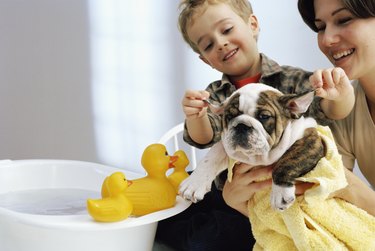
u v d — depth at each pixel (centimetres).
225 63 129
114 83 251
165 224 134
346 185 94
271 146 86
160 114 252
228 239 120
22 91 248
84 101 250
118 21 247
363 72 110
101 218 98
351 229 94
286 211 93
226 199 107
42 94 248
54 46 245
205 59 140
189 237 125
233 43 128
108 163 254
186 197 97
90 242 102
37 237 101
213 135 118
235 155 90
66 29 245
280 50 232
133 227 105
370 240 94
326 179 87
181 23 139
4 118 249
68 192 142
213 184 134
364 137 119
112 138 254
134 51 249
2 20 242
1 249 106
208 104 99
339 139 121
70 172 148
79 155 253
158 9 244
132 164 255
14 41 244
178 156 117
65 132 251
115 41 248
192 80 247
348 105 101
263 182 96
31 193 141
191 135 117
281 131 87
